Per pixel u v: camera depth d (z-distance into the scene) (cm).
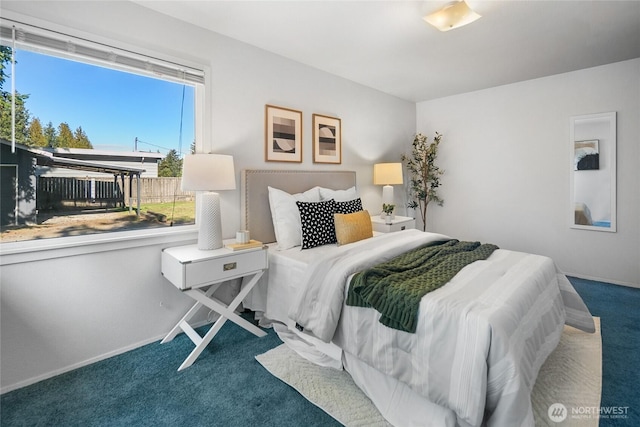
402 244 236
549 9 224
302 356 206
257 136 285
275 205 275
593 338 225
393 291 159
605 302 291
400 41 273
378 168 397
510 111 399
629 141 325
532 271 191
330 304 181
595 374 185
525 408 122
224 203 265
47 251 183
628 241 331
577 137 354
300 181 315
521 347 136
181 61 233
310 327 188
